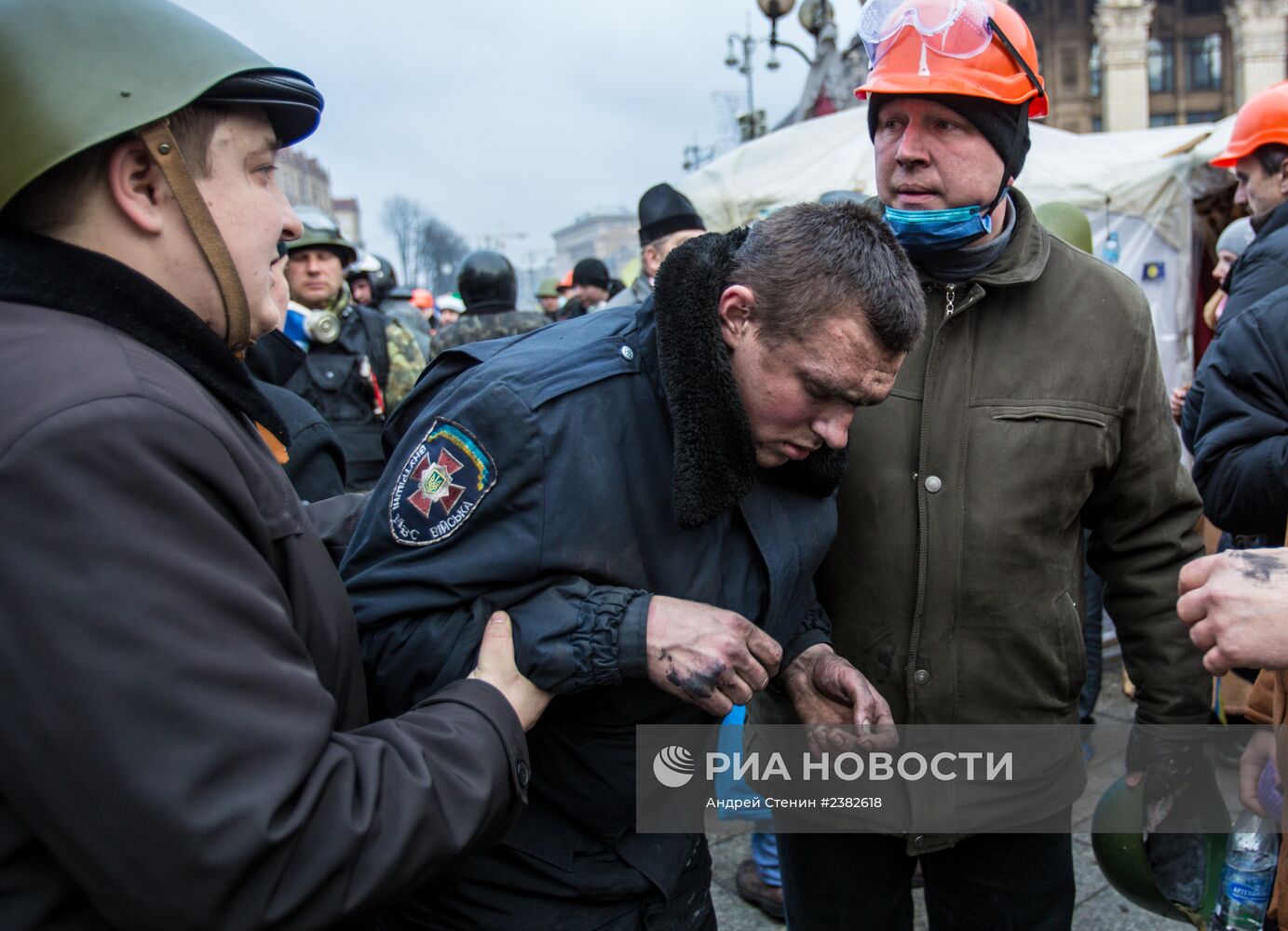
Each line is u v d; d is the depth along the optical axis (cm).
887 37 144
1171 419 159
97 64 78
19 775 70
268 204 92
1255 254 229
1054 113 3003
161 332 83
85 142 77
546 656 105
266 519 87
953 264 148
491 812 93
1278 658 109
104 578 69
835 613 158
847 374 108
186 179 83
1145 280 454
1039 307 150
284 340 244
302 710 79
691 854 136
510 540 109
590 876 125
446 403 117
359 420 315
